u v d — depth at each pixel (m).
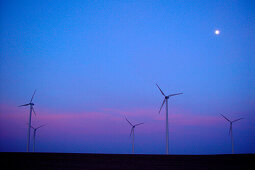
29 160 18.19
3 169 13.38
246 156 21.44
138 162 17.28
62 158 19.89
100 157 20.91
